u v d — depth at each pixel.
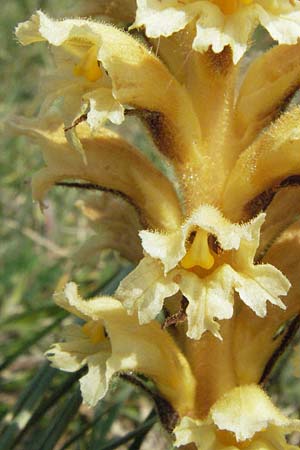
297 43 0.09
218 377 0.09
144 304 0.08
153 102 0.09
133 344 0.09
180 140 0.09
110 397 0.14
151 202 0.10
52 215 0.20
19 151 0.20
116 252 0.12
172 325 0.10
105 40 0.09
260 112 0.09
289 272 0.10
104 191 0.10
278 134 0.09
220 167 0.09
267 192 0.09
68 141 0.09
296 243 0.10
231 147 0.09
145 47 0.09
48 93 0.09
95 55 0.09
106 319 0.09
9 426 0.12
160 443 0.15
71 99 0.09
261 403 0.09
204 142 0.09
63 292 0.09
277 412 0.09
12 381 0.15
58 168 0.10
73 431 0.14
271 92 0.09
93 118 0.09
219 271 0.08
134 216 0.11
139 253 0.11
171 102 0.09
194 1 0.08
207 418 0.09
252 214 0.09
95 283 0.16
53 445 0.11
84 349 0.09
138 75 0.09
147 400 0.15
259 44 0.14
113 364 0.09
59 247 0.19
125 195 0.10
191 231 0.08
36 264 0.19
